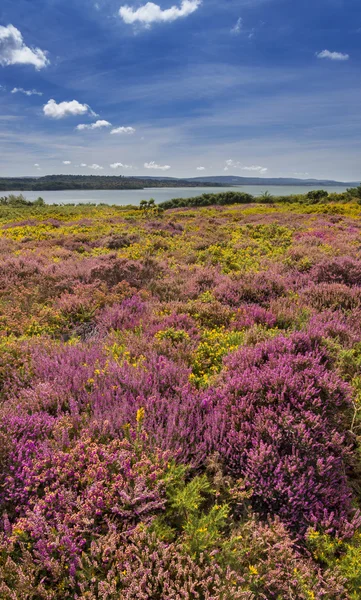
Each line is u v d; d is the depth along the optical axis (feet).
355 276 27.09
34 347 16.67
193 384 14.02
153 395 12.40
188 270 33.53
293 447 10.03
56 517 8.14
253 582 7.49
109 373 13.87
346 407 12.67
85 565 7.61
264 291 25.50
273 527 8.71
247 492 9.46
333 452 10.77
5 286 28.12
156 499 8.81
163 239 53.93
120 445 10.28
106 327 20.95
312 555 8.50
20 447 9.98
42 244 50.83
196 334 19.17
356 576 7.64
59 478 9.18
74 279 29.66
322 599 7.41
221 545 8.08
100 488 8.87
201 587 7.30
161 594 7.00
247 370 13.38
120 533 7.93
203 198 190.80
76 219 102.58
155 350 16.22
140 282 29.91
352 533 8.55
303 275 28.68
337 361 15.02
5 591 6.81
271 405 11.75
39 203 208.23
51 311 22.74
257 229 65.10
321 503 9.16
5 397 13.43
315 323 18.39
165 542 8.23
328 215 96.84
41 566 7.34
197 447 10.49
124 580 7.13
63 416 11.57
